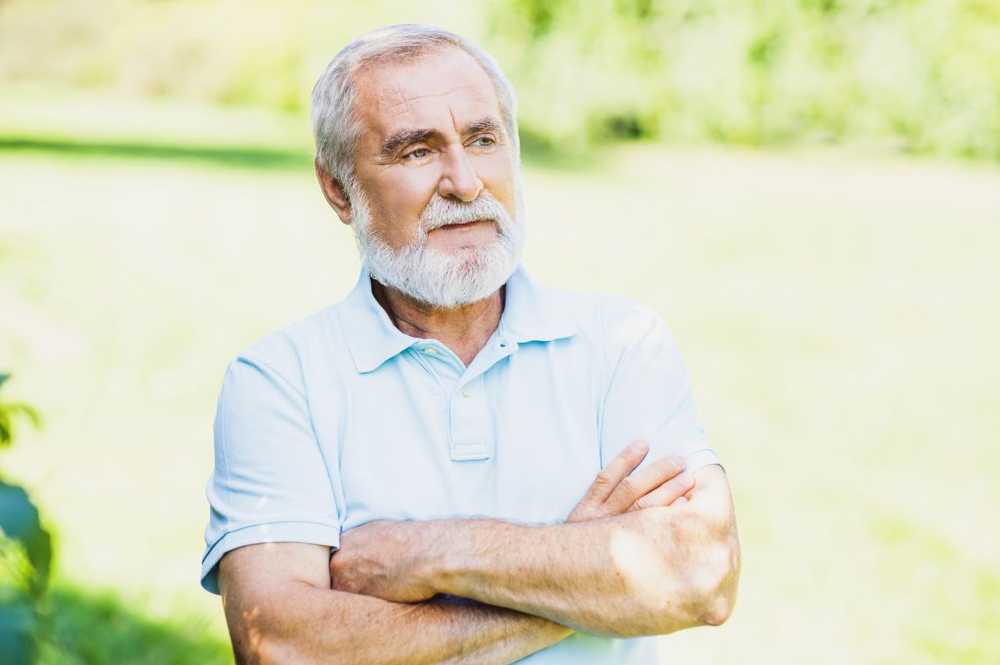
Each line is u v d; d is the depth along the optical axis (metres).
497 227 1.69
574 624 1.57
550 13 14.02
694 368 6.46
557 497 1.69
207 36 21.95
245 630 1.59
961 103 13.62
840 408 5.80
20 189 11.16
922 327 7.40
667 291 8.20
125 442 4.93
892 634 3.61
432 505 1.66
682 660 3.45
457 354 1.76
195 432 5.09
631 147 14.59
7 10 24.38
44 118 17.70
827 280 8.59
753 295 8.12
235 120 18.48
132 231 9.49
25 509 1.21
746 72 14.16
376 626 1.56
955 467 5.02
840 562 4.08
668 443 1.72
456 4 13.59
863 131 14.23
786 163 13.70
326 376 1.70
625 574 1.56
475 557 1.56
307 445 1.67
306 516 1.62
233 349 6.38
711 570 1.58
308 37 16.53
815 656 3.48
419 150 1.67
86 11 24.25
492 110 1.69
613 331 1.78
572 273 8.62
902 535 4.30
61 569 3.64
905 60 13.66
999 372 6.45
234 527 1.63
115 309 7.07
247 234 9.65
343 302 1.77
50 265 8.05
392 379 1.70
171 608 3.49
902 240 9.91
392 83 1.66
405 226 1.67
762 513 4.48
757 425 5.52
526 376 1.72
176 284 7.84
